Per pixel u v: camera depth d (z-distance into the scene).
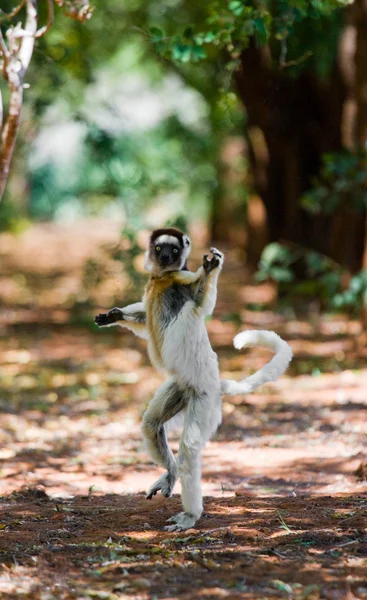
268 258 21.47
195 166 30.88
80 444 11.93
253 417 13.33
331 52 19.95
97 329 24.08
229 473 10.12
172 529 7.46
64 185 42.97
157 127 32.56
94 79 22.09
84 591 5.87
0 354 20.64
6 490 9.41
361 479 9.51
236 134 28.31
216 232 39.97
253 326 22.98
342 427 12.21
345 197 20.03
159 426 7.72
